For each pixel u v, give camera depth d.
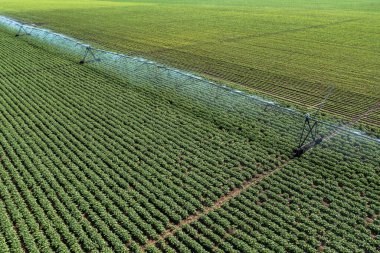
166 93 38.38
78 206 22.83
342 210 22.52
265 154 28.31
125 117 33.53
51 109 34.91
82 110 34.78
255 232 20.83
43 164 26.67
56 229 20.98
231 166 26.81
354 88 40.47
